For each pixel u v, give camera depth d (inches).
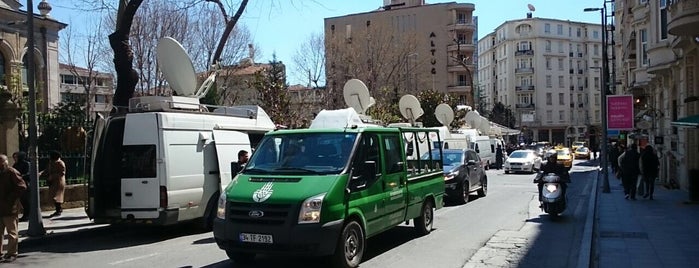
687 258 350.6
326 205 304.7
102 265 361.1
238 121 539.5
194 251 399.9
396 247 399.9
